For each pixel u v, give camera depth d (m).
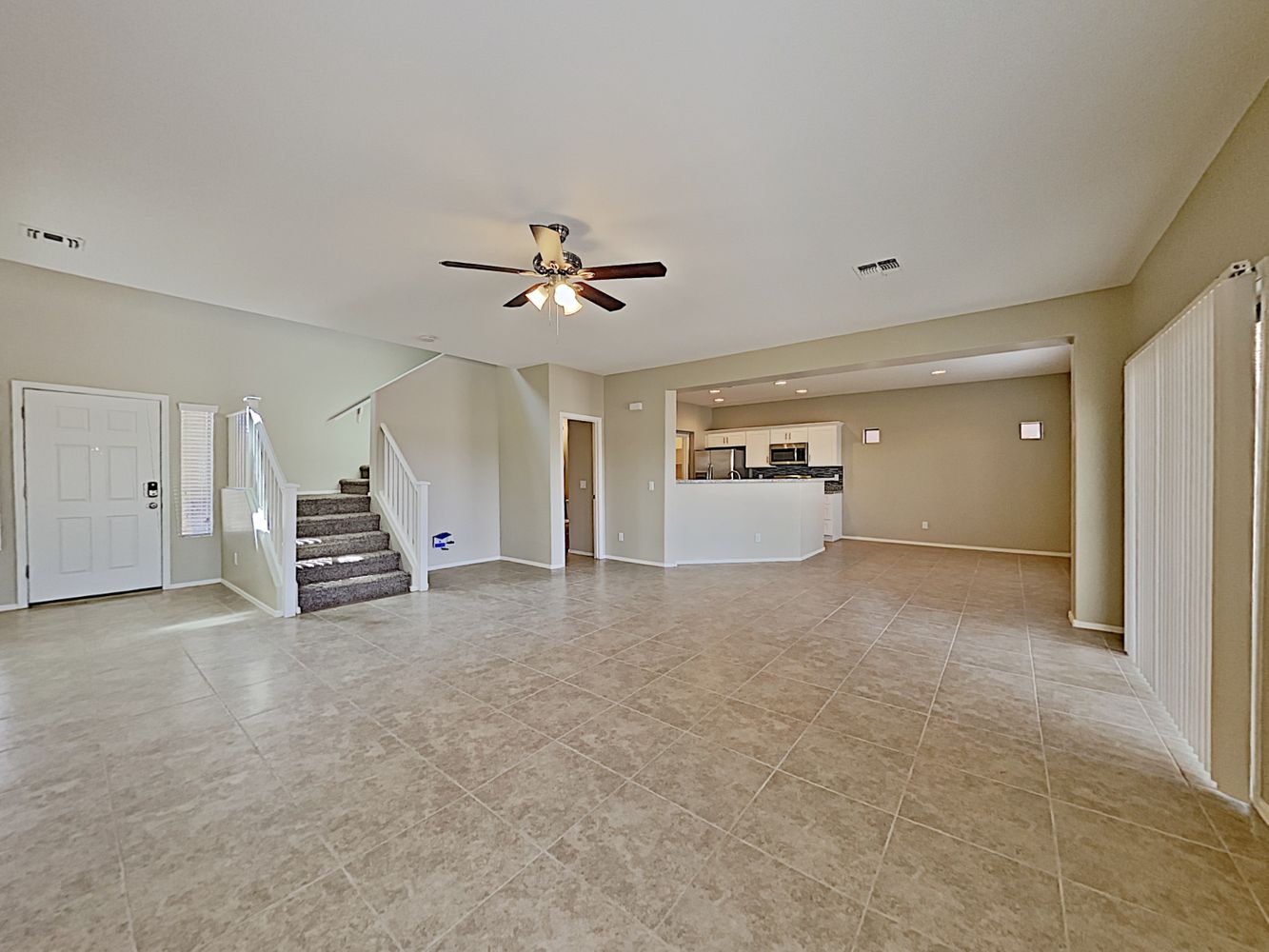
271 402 5.86
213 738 2.31
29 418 4.42
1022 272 3.34
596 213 2.57
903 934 1.33
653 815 1.79
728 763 2.11
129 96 1.74
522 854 1.61
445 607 4.49
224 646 3.50
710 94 1.77
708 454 10.22
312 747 2.23
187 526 5.25
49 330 4.50
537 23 1.47
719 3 1.41
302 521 5.02
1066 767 2.08
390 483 5.49
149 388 5.04
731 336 4.88
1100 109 1.85
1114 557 3.74
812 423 9.20
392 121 1.90
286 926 1.35
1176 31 1.51
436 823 1.75
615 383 6.85
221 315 5.49
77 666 3.14
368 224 2.65
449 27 1.48
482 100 1.79
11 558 4.37
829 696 2.74
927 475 8.21
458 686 2.86
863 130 1.97
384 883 1.49
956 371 7.01
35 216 2.54
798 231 2.77
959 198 2.45
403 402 5.86
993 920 1.37
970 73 1.67
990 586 5.30
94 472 4.74
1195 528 2.20
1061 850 1.62
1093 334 3.70
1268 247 1.76
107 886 1.48
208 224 2.63
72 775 2.03
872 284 3.52
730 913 1.39
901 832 1.71
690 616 4.23
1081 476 3.80
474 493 6.60
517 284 3.46
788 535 6.84
